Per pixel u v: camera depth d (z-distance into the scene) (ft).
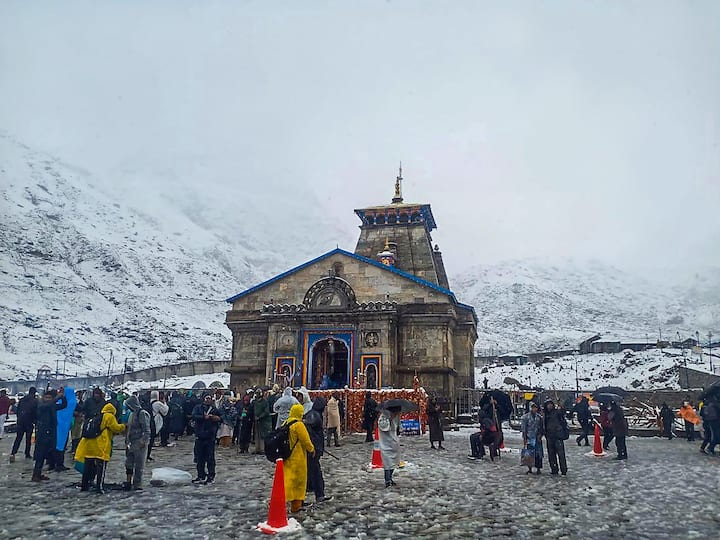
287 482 42.50
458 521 40.73
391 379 137.80
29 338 359.46
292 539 35.83
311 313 143.95
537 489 53.21
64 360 311.88
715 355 271.90
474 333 170.50
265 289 157.58
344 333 142.92
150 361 377.09
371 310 141.28
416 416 108.58
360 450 82.58
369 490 51.52
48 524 38.60
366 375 138.31
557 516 42.55
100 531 37.09
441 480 57.16
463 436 106.73
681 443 102.58
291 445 43.16
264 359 152.87
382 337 139.85
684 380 222.69
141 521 39.73
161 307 567.59
